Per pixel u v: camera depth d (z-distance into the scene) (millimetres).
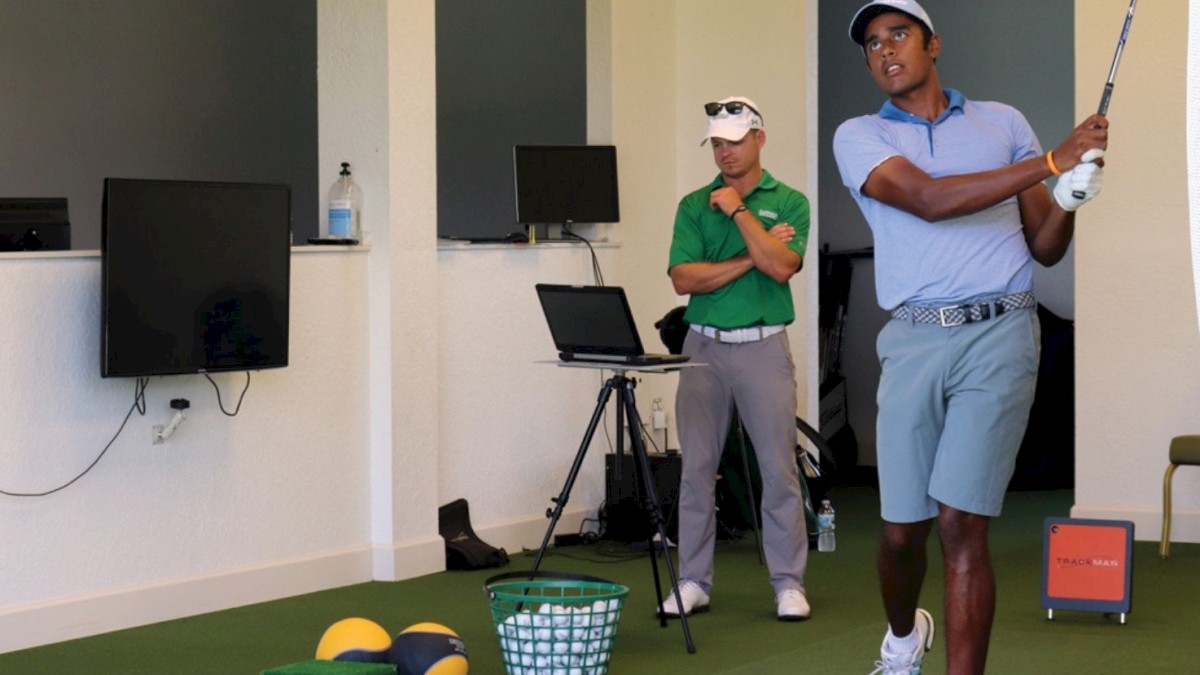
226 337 5457
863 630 5379
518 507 7094
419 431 6445
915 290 3662
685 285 5539
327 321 6141
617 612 4535
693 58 7883
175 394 5555
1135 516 7141
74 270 5215
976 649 3639
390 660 4293
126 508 5406
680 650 5102
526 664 4469
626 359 5211
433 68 6457
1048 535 5516
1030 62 9133
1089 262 7176
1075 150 3436
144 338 5203
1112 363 7168
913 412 3664
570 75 9086
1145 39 7047
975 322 3604
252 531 5875
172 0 9453
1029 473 8766
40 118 8961
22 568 5102
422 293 6438
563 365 5336
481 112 9398
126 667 4875
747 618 5605
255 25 9797
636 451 5281
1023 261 3656
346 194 6277
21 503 5086
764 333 5523
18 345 5059
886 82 3746
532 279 7137
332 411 6184
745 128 5551
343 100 6332
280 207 5602
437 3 9461
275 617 5621
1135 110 7082
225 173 9711
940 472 3631
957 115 3752
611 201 7250
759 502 7184
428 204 6457
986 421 3592
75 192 9102
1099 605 5438
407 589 6156
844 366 9445
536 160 7066
